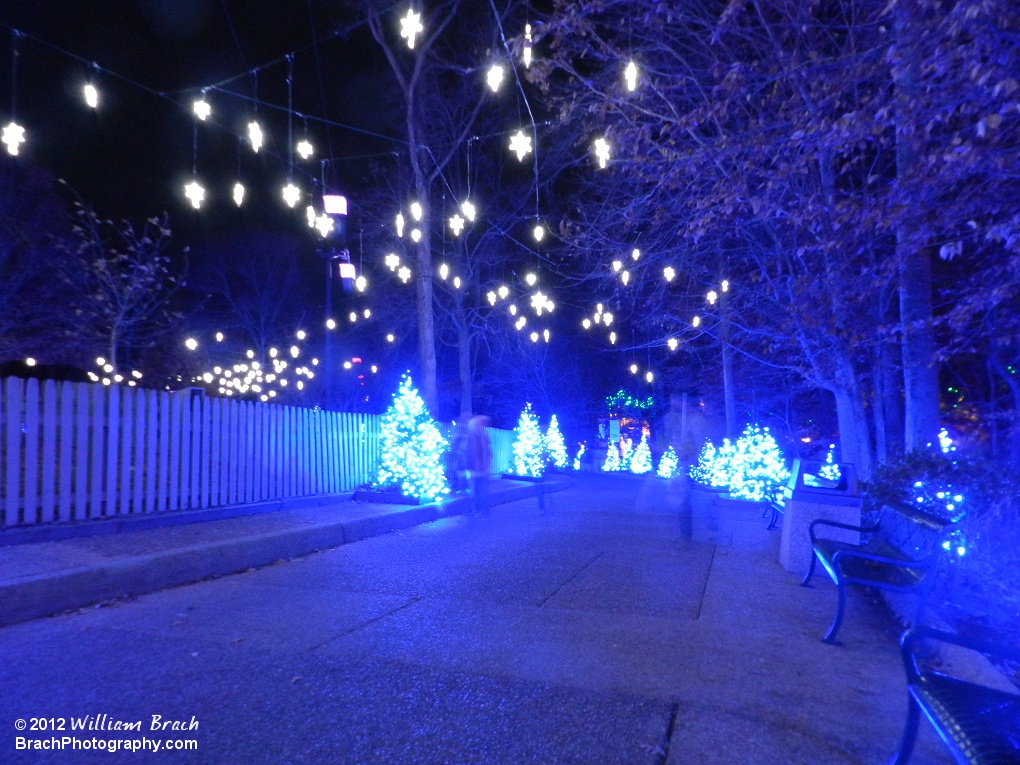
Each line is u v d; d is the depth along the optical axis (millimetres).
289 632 6715
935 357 8367
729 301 15398
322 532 11391
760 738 4621
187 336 30641
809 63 8555
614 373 44031
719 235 13695
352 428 17109
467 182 26625
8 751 4348
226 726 4699
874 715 5039
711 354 28188
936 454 8305
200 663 5848
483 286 30906
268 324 36031
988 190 6926
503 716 4871
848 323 10609
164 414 11930
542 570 9719
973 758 3084
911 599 7277
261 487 13984
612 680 5559
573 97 12023
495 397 42000
